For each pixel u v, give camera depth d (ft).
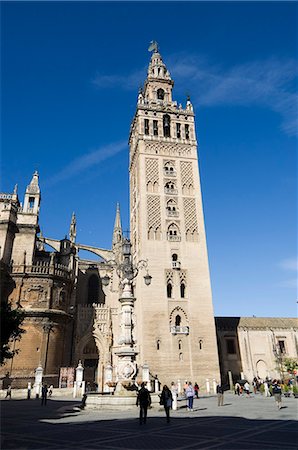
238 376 207.72
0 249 178.29
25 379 155.33
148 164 209.36
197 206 204.13
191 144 222.28
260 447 40.29
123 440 46.52
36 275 175.01
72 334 191.52
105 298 216.95
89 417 73.97
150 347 165.37
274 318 238.27
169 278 182.60
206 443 43.60
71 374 159.33
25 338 162.81
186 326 172.65
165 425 61.62
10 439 48.24
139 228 197.36
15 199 195.11
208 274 187.01
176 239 191.72
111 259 237.86
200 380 164.35
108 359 188.03
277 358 207.92
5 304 95.76
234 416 74.49
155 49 266.36
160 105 232.53
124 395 86.99
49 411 88.69
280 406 92.94
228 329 218.79
